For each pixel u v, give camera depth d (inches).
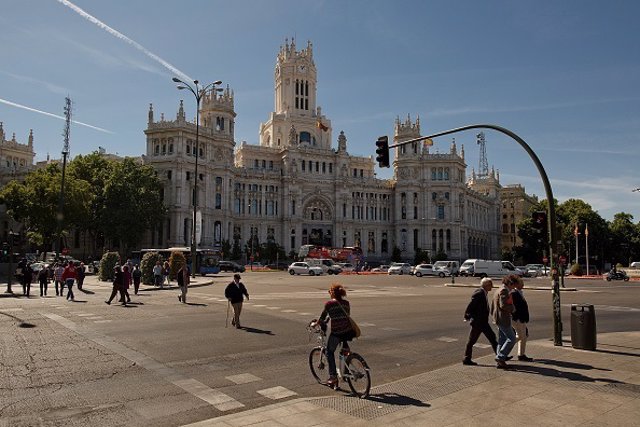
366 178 5940.0
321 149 5762.8
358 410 460.8
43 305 1306.6
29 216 3287.4
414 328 988.6
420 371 646.5
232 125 5142.7
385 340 857.5
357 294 1828.2
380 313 1226.0
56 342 785.6
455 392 522.3
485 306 662.5
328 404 479.5
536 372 612.4
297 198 5502.0
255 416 441.7
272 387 556.1
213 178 4825.3
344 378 527.5
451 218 5856.3
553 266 796.0
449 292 1951.3
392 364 684.7
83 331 890.1
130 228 3826.3
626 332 933.8
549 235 802.8
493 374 602.9
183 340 818.2
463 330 967.0
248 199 5374.0
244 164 5610.2
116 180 3846.0
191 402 499.5
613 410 461.7
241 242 5280.5
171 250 3265.3
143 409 475.2
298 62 6220.5
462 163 6067.9
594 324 755.4
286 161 5531.5
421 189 5895.7
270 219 5428.2
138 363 654.5
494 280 3095.5
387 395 511.5
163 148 4645.7
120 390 534.6
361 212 5895.7
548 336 916.0
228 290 962.7
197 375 602.2
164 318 1077.1
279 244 5462.6
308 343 802.8
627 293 2068.2
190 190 4601.4
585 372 611.5
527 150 814.5
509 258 6747.1
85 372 605.0
